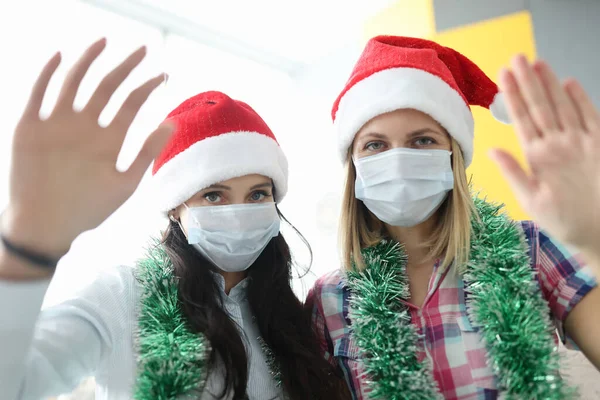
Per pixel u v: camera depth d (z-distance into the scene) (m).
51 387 0.65
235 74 2.74
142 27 2.26
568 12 1.91
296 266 1.12
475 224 0.91
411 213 0.88
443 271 0.90
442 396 0.77
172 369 0.73
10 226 0.50
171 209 0.92
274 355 0.89
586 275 0.76
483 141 1.87
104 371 0.77
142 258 0.93
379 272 0.93
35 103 0.50
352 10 2.38
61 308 0.72
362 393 0.85
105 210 0.54
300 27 2.53
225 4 2.25
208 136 0.90
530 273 0.79
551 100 0.54
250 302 0.96
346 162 0.99
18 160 0.49
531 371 0.71
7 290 0.50
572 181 0.52
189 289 0.86
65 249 0.52
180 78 2.36
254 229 0.89
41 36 1.75
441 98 0.89
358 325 0.87
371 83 0.91
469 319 0.83
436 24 2.09
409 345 0.81
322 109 2.85
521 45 1.94
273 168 0.92
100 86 0.53
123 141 0.55
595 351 0.74
